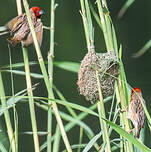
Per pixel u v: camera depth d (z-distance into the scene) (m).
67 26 32.28
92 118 25.03
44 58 31.05
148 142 21.08
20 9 10.40
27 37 10.06
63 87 28.88
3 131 10.38
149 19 32.25
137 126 10.49
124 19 32.38
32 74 9.91
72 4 32.66
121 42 31.95
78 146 9.81
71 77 29.08
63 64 11.52
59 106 26.67
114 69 9.74
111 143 9.61
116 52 9.58
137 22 32.31
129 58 30.69
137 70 29.81
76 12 32.56
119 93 9.27
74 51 31.73
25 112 25.27
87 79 9.85
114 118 9.29
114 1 32.72
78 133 24.09
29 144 24.11
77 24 32.38
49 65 10.15
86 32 9.63
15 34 10.11
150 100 26.95
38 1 32.31
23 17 10.28
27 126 25.20
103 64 9.71
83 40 32.06
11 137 9.16
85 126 11.17
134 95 10.96
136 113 10.60
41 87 27.86
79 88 10.28
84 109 8.38
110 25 9.50
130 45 31.88
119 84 9.30
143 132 10.76
